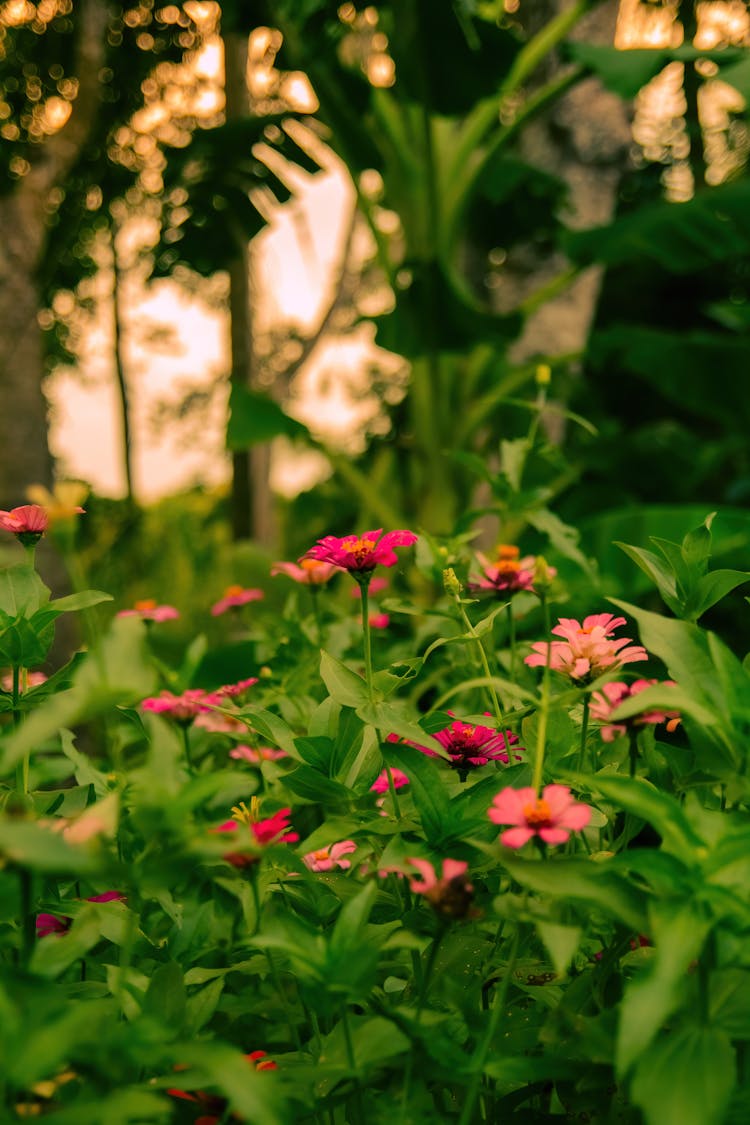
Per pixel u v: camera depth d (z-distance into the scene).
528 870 1.09
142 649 1.02
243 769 1.57
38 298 4.52
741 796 1.13
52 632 1.30
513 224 4.43
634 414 8.35
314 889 1.27
